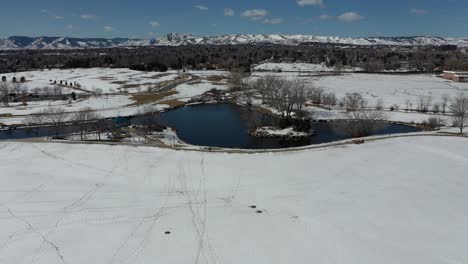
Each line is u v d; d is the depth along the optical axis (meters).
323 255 40.50
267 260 39.66
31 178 61.28
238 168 65.62
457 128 95.25
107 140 84.25
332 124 105.12
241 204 52.12
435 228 46.03
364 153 73.81
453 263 39.06
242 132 99.06
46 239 43.62
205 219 47.94
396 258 39.91
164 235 44.34
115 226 46.38
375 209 50.75
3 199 53.69
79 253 41.00
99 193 55.75
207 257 40.12
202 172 63.62
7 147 77.88
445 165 67.38
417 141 81.94
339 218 48.25
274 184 58.78
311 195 54.97
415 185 58.75
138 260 39.72
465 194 55.69
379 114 105.25
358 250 41.34
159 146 78.19
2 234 44.75
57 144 79.94
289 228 45.75
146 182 59.69
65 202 52.78
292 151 75.12
